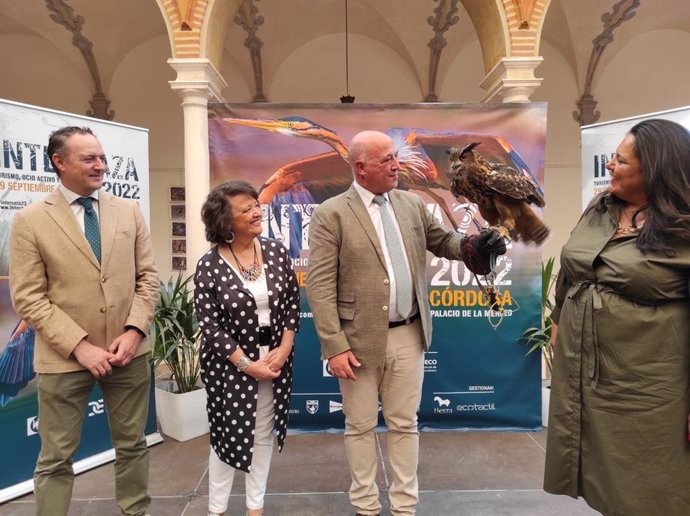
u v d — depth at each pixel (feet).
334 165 10.13
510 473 8.70
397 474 6.62
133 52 24.36
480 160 5.16
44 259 6.02
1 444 8.06
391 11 23.12
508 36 11.99
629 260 4.46
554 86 25.13
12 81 24.48
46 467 6.08
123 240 6.49
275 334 6.41
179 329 10.43
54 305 6.03
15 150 8.00
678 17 24.07
